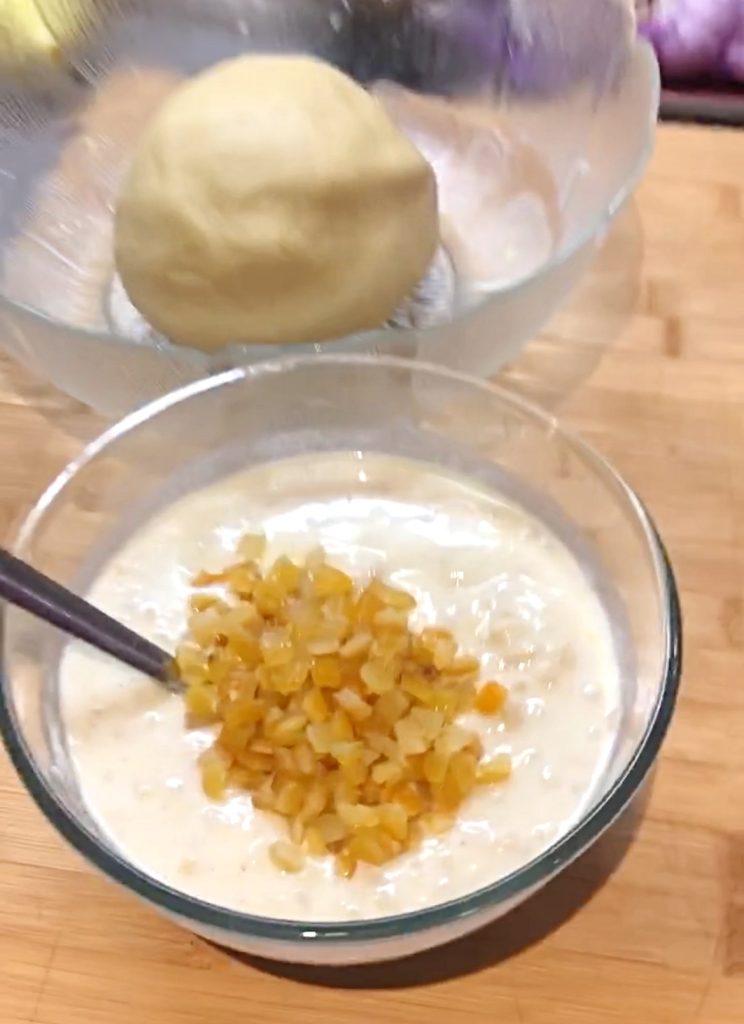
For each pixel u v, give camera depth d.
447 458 0.31
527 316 0.33
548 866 0.22
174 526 0.31
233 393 0.31
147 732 0.27
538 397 0.35
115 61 0.42
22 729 0.25
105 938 0.27
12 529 0.33
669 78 0.50
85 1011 0.26
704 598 0.31
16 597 0.25
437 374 0.30
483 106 0.41
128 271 0.35
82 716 0.28
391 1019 0.26
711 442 0.34
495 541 0.30
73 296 0.38
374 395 0.31
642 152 0.35
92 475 0.30
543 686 0.27
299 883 0.25
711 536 0.32
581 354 0.36
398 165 0.34
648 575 0.27
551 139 0.40
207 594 0.29
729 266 0.38
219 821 0.26
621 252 0.38
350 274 0.34
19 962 0.26
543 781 0.26
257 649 0.26
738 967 0.26
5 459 0.35
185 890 0.25
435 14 0.41
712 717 0.29
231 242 0.33
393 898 0.25
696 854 0.27
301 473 0.32
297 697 0.26
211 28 0.43
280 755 0.25
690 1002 0.26
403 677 0.26
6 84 0.41
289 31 0.42
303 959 0.24
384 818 0.25
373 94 0.42
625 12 0.37
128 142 0.41
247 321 0.34
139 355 0.32
